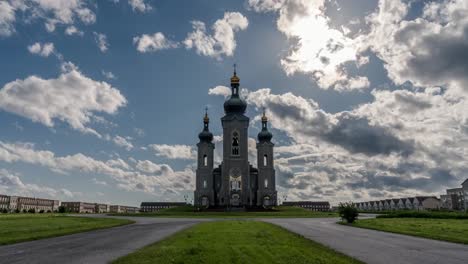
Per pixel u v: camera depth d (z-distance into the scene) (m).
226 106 137.00
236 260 19.03
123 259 19.42
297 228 44.00
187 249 22.66
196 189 136.12
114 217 83.00
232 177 127.75
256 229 39.06
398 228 42.81
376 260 20.89
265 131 143.75
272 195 138.38
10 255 22.05
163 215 95.38
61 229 40.59
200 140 142.50
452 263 20.14
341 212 55.50
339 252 23.44
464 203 178.38
